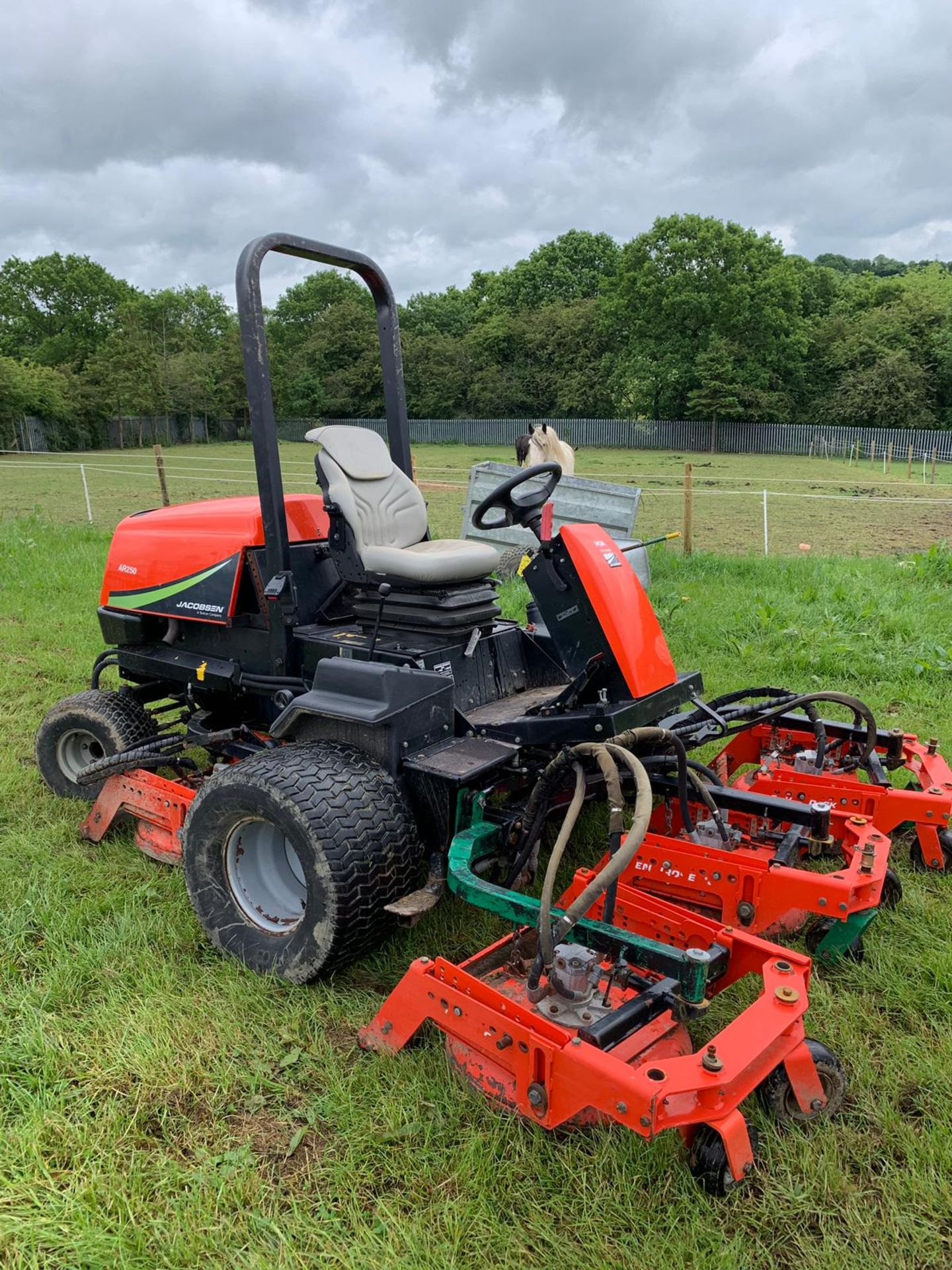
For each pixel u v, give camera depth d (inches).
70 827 136.6
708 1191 73.0
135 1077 87.5
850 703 122.3
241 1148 78.2
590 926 86.6
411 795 102.6
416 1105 82.4
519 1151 77.4
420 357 1958.7
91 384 1847.9
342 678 102.4
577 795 86.6
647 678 103.1
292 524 127.1
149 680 153.4
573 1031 76.3
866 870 95.6
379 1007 97.3
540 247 2266.2
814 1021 93.8
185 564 131.3
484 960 89.3
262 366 113.6
